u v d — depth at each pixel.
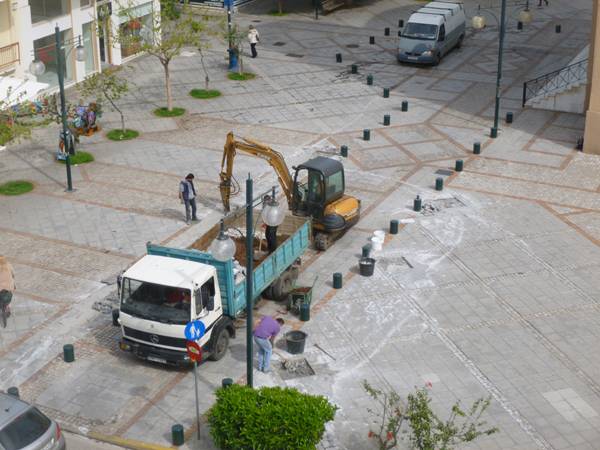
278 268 23.17
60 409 19.58
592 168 33.25
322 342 22.17
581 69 39.91
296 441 17.11
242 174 32.50
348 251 26.97
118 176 32.28
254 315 23.27
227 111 39.25
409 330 22.73
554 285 24.92
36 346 21.94
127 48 44.69
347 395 20.05
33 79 39.53
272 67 46.00
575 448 18.38
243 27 53.91
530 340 22.30
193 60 47.09
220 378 20.64
